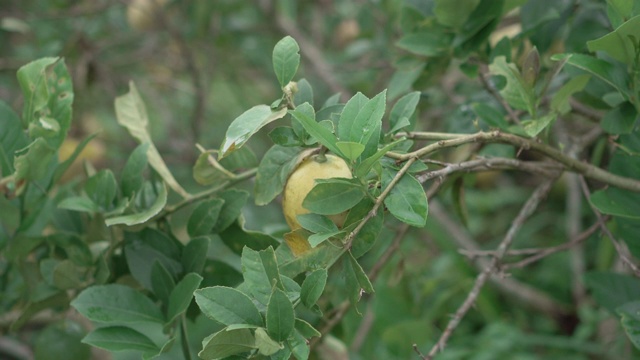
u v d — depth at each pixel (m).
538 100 1.08
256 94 2.62
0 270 1.32
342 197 0.93
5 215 1.22
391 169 0.95
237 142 0.91
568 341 2.17
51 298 1.20
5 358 1.66
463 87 1.71
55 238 1.19
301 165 1.00
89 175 1.24
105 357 1.51
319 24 2.41
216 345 0.88
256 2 2.27
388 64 1.88
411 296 1.64
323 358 1.26
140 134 1.18
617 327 1.88
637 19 1.00
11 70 2.31
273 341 0.88
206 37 2.25
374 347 2.06
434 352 1.13
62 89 1.16
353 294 0.94
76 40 2.05
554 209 2.81
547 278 2.61
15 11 2.24
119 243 1.17
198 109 2.20
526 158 2.04
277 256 0.99
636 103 1.07
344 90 2.05
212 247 1.89
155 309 1.10
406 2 1.33
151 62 2.38
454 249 2.05
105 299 1.09
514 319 2.53
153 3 2.11
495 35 1.71
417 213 0.92
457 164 1.00
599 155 1.39
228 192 1.12
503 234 2.82
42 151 1.15
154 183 1.18
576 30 1.30
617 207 1.12
